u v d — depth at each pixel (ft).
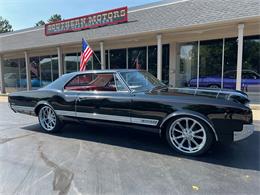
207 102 12.51
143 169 11.48
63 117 17.58
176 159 12.67
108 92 15.61
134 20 34.83
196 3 29.35
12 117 25.46
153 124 13.80
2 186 10.09
